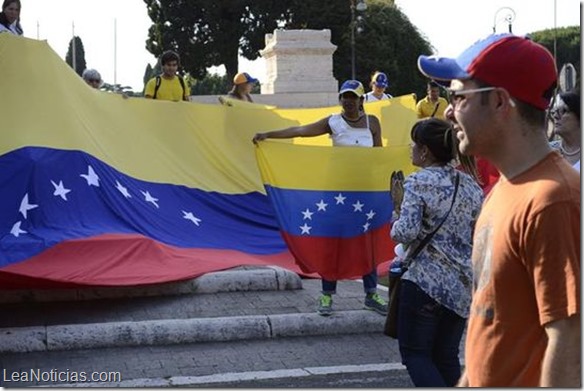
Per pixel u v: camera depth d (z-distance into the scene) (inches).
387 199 321.4
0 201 309.6
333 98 816.9
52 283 293.7
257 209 410.6
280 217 313.6
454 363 195.2
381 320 305.3
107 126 378.6
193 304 315.3
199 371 257.4
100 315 298.0
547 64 102.4
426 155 197.2
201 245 366.3
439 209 190.1
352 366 267.1
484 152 105.3
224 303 319.0
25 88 337.4
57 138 335.9
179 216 376.5
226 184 414.9
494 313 101.7
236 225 396.8
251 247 383.9
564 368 92.5
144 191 372.8
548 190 95.3
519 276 98.6
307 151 318.7
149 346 279.4
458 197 190.9
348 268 310.8
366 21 1632.6
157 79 458.0
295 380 252.8
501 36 105.4
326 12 1715.1
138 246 323.3
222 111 433.1
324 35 823.7
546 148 102.2
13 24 405.4
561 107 209.6
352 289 357.1
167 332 282.2
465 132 105.8
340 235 313.1
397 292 193.8
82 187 334.0
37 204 315.6
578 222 93.9
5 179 313.6
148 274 314.7
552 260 93.6
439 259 189.9
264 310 311.9
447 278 188.9
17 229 306.5
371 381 253.9
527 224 96.0
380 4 1680.6
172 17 1948.8
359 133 324.5
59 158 330.3
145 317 298.0
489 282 102.7
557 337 93.0
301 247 310.7
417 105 507.2
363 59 1641.2
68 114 346.0
